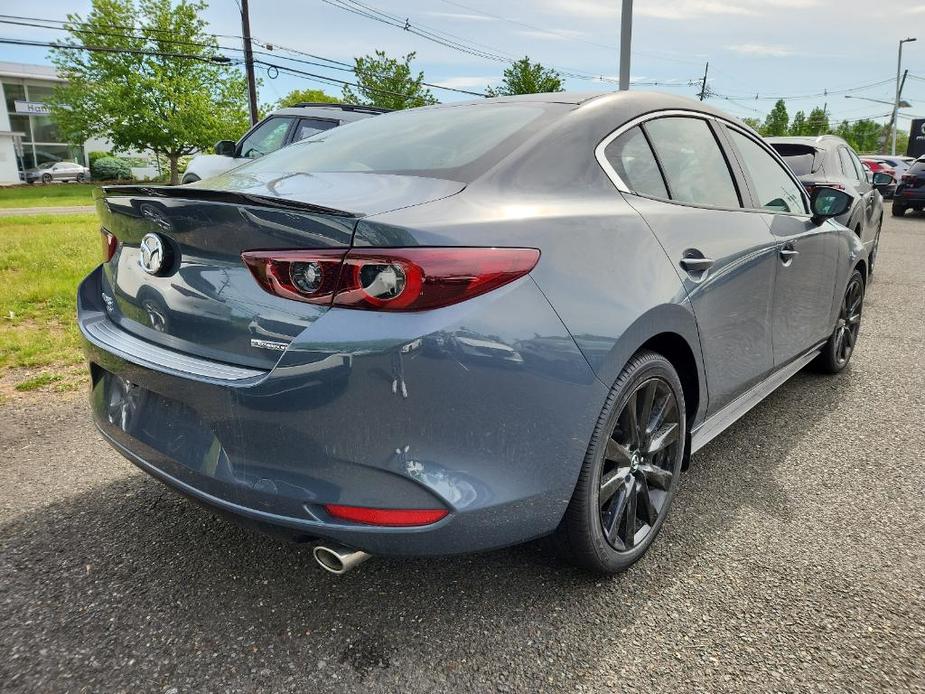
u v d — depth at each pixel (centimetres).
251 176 243
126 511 276
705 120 301
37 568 237
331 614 214
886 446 343
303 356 169
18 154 4681
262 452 179
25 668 190
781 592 225
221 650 198
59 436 351
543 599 221
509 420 180
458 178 206
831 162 723
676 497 290
